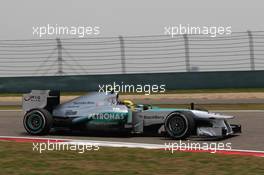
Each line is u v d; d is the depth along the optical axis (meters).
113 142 26.12
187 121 26.12
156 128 27.56
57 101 29.52
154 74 62.41
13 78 65.00
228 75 61.97
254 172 18.31
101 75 63.06
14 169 19.20
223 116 27.19
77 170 18.89
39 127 28.89
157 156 21.89
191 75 62.34
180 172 18.42
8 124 35.41
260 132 30.03
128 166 19.66
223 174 17.98
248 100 51.56
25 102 29.72
